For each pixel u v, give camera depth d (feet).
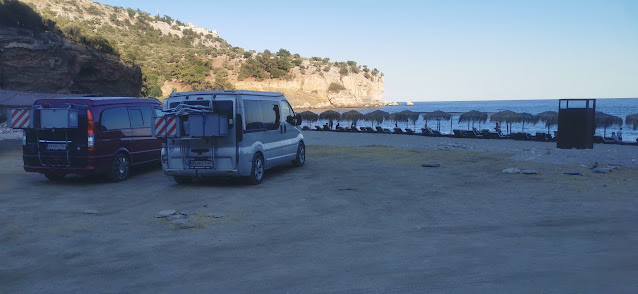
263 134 35.55
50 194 30.58
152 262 16.80
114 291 13.98
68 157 33.30
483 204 26.32
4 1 160.66
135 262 16.81
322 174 38.47
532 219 22.70
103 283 14.70
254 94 35.12
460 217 23.40
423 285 13.96
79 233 20.84
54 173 34.19
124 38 591.78
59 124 32.48
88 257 17.43
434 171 39.52
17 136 83.92
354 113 118.93
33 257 17.47
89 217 23.97
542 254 17.01
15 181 36.19
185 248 18.57
